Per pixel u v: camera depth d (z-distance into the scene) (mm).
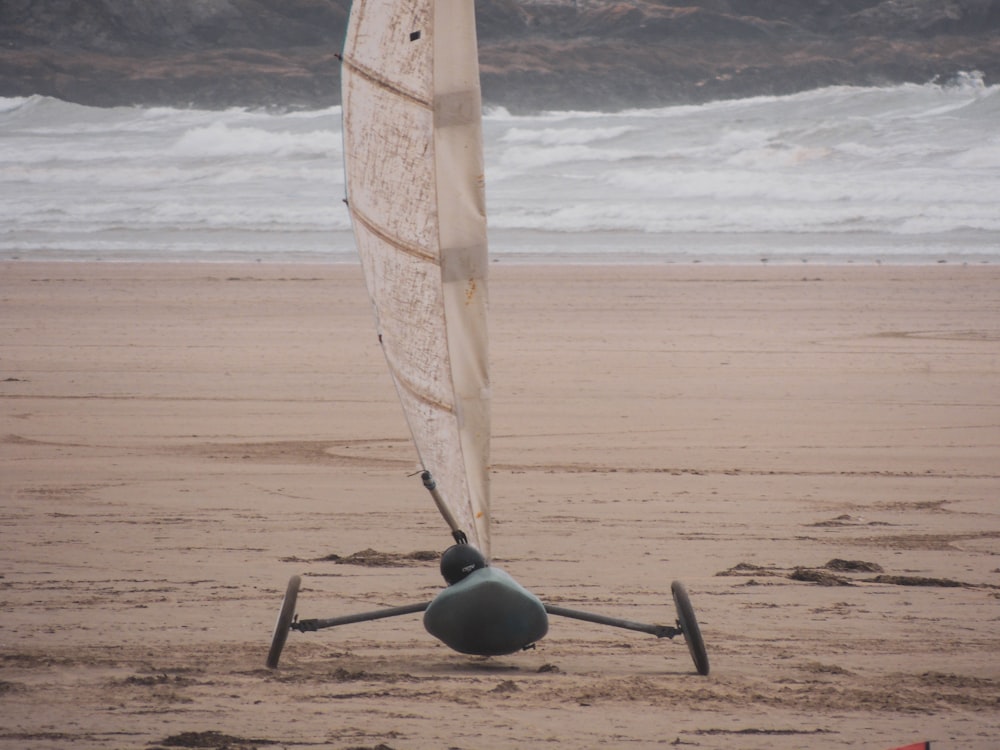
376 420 58938
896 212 170875
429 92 24266
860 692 23625
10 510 41125
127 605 30109
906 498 44438
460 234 24531
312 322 93625
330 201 194625
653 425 58000
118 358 77125
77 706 22188
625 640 27812
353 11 25328
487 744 20406
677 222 168375
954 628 28875
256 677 24266
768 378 71312
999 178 198375
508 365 75312
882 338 87250
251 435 55250
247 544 36938
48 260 136750
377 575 33406
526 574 33812
